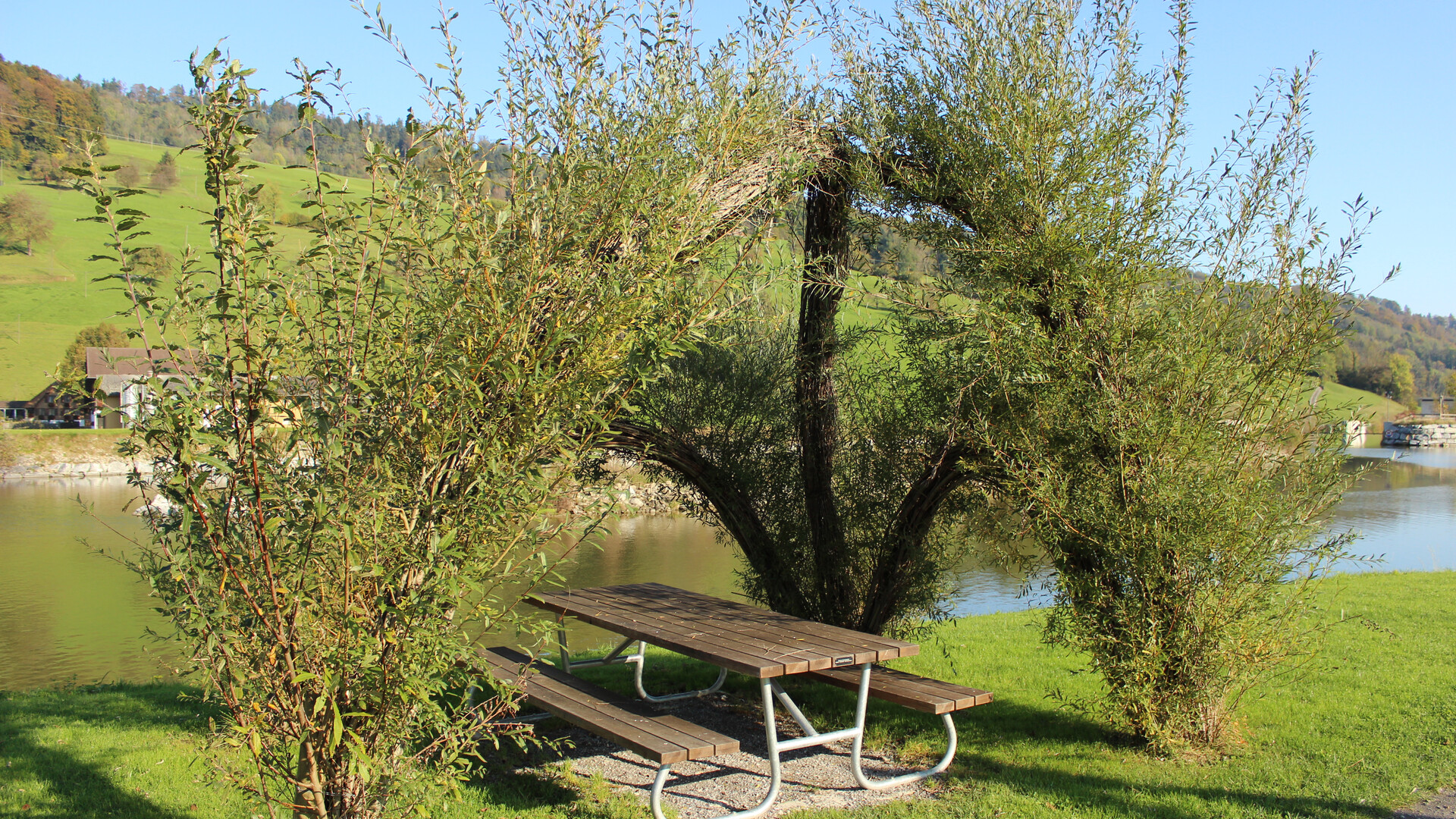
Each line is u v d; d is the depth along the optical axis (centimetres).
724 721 561
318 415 247
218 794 410
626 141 313
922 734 514
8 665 966
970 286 507
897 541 588
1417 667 601
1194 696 465
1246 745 470
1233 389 461
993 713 555
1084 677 624
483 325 269
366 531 245
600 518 279
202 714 548
